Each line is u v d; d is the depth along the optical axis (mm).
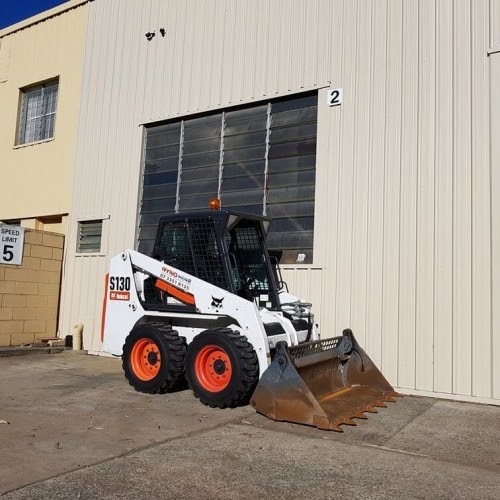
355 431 5332
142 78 10734
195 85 9938
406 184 7535
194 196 9789
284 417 5484
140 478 3932
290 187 8711
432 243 7254
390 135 7746
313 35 8656
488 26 7219
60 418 5566
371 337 7559
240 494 3721
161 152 10383
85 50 11812
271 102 9086
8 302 10312
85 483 3793
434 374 7062
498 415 6152
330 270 7996
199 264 6941
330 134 8258
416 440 5109
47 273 11078
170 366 6648
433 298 7172
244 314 6254
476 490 3916
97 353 10453
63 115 12016
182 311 6902
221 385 6102
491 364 6703
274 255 8680
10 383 7449
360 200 7875
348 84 8203
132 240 10383
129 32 11094
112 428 5227
